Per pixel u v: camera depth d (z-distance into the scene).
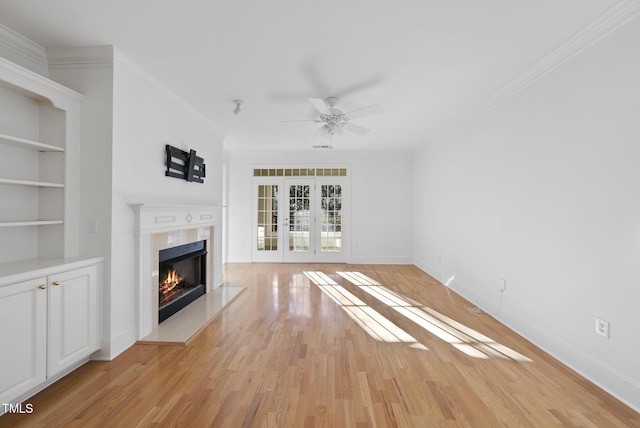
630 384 2.02
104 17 2.19
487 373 2.41
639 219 1.98
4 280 1.82
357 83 3.29
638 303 1.98
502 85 3.35
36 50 2.54
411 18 2.20
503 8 2.09
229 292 4.61
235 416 1.89
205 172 4.52
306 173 7.25
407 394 2.12
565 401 2.05
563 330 2.60
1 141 2.15
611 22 2.12
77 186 2.61
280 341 2.98
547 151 2.79
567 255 2.55
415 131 5.40
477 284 4.10
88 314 2.45
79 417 1.87
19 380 1.92
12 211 2.36
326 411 1.94
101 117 2.62
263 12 2.13
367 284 5.25
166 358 2.63
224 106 3.98
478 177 4.08
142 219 2.96
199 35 2.41
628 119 2.04
